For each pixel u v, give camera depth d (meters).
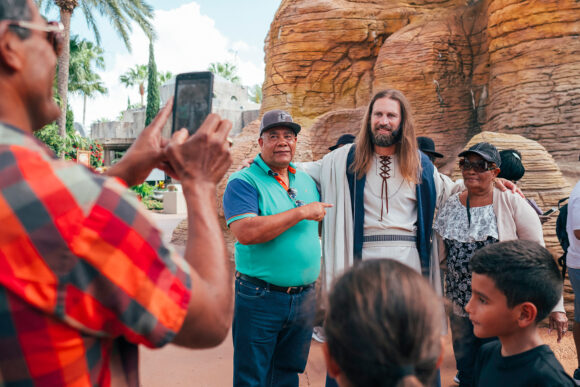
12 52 0.67
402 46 12.52
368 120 2.76
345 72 14.16
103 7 18.53
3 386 0.61
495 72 10.71
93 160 20.72
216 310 0.76
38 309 0.59
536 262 1.41
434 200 2.74
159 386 3.15
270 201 2.54
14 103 0.68
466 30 12.52
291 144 2.57
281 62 14.45
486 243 2.57
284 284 2.42
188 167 0.86
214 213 0.86
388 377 0.66
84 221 0.60
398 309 0.67
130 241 0.62
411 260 2.67
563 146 9.33
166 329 0.66
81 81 33.41
